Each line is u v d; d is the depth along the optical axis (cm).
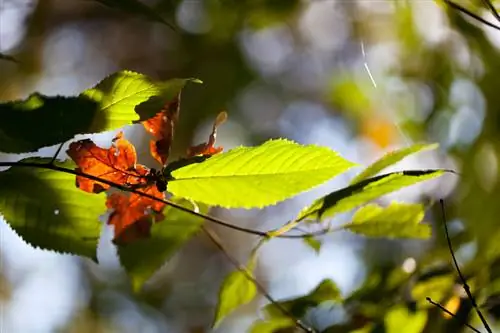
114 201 106
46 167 102
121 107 100
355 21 171
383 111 181
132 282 110
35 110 98
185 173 104
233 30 190
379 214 109
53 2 200
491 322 115
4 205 105
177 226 109
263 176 104
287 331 112
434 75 135
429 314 112
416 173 104
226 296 112
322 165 104
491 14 113
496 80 130
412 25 136
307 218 107
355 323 112
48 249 106
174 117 105
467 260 117
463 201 130
